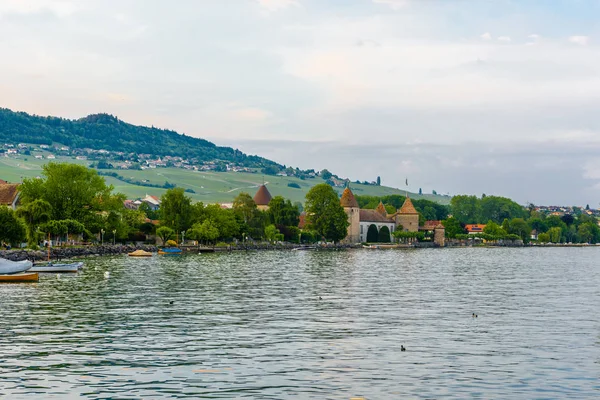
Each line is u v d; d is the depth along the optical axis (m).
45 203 164.88
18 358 47.78
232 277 117.06
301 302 79.69
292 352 50.22
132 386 41.00
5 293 86.44
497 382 42.44
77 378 42.66
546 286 107.56
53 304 75.69
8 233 141.38
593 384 42.22
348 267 155.88
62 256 165.62
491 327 61.91
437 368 45.72
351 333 58.12
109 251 196.38
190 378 42.81
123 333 57.44
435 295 89.94
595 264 192.00
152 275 118.69
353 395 39.56
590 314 71.38
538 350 51.56
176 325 61.72
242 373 44.03
